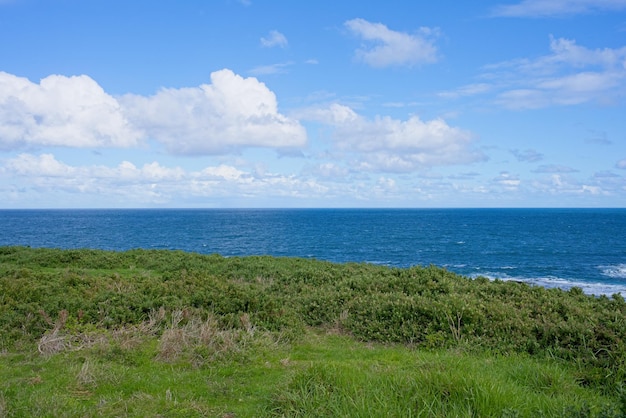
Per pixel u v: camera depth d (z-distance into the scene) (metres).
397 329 10.22
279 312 11.23
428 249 55.34
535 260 45.22
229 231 90.69
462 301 10.64
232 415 6.21
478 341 9.41
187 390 7.00
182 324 10.00
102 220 151.50
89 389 6.94
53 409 6.05
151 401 6.49
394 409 5.60
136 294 11.34
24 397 6.48
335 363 7.62
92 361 7.93
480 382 6.17
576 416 5.41
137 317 10.31
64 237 72.44
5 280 12.17
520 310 10.69
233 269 17.92
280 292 14.29
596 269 39.44
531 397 6.21
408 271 13.91
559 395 6.44
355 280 13.78
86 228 100.44
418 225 115.88
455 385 6.18
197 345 8.59
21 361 8.12
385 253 51.09
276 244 61.75
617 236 76.81
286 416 5.87
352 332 10.67
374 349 9.53
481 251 53.28
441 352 9.10
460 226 110.44
